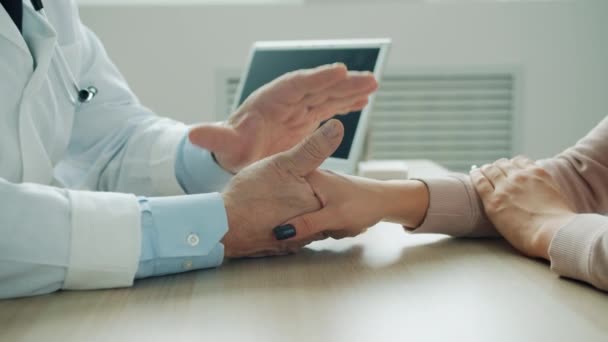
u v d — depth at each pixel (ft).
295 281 2.30
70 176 4.04
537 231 2.56
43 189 2.24
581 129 9.44
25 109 2.97
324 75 3.01
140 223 2.29
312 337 1.74
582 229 2.24
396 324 1.83
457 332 1.76
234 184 2.60
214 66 9.21
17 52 2.98
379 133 9.52
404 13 9.11
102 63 4.15
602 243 2.10
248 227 2.53
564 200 2.79
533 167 2.95
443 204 2.90
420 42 9.19
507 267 2.46
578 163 3.10
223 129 2.94
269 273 2.42
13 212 2.14
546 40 9.23
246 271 2.45
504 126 9.50
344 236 2.77
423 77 9.32
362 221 2.74
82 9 8.98
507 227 2.74
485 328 1.79
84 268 2.19
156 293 2.19
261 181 2.59
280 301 2.07
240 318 1.91
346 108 3.24
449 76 9.31
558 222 2.51
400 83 9.34
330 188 2.69
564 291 2.13
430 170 5.50
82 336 1.80
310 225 2.61
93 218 2.22
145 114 4.11
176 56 9.17
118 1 9.27
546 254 2.47
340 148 4.39
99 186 3.94
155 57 9.16
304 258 2.65
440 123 9.48
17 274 2.14
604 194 3.04
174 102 9.27
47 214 2.18
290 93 3.04
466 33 9.19
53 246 2.16
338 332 1.77
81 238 2.19
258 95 3.08
